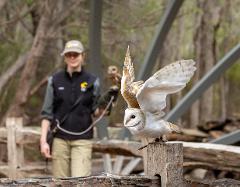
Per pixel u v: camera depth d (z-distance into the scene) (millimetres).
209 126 11859
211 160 6441
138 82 3957
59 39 15078
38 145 8227
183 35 21172
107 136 9070
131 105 3924
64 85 6715
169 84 3744
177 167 4117
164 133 3912
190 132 11352
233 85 29734
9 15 16125
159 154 4141
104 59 14547
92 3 9312
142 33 15836
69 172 6852
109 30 14453
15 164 8430
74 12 14773
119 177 4008
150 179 4113
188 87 20766
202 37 19984
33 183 3789
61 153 6734
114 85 6465
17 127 8484
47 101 6766
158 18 14742
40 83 14016
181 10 16969
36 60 13453
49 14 13609
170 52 19656
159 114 3869
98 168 10469
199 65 20094
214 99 27344
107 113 6715
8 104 16859
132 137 9453
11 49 16500
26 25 16250
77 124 6691
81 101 6695
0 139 8703
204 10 19125
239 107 29828
